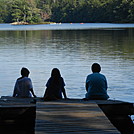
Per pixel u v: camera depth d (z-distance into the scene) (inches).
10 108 275.6
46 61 722.2
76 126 225.3
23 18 5634.8
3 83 486.9
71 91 432.5
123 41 1285.7
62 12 6072.8
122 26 3351.4
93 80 296.4
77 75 543.8
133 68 604.4
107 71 578.9
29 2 5797.2
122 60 718.5
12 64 682.8
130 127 270.2
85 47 1046.4
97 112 258.8
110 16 5000.0
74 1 5999.0
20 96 312.3
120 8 4685.0
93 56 800.9
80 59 747.4
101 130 217.2
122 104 284.2
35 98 313.4
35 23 5580.7
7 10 6358.3
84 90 438.0
